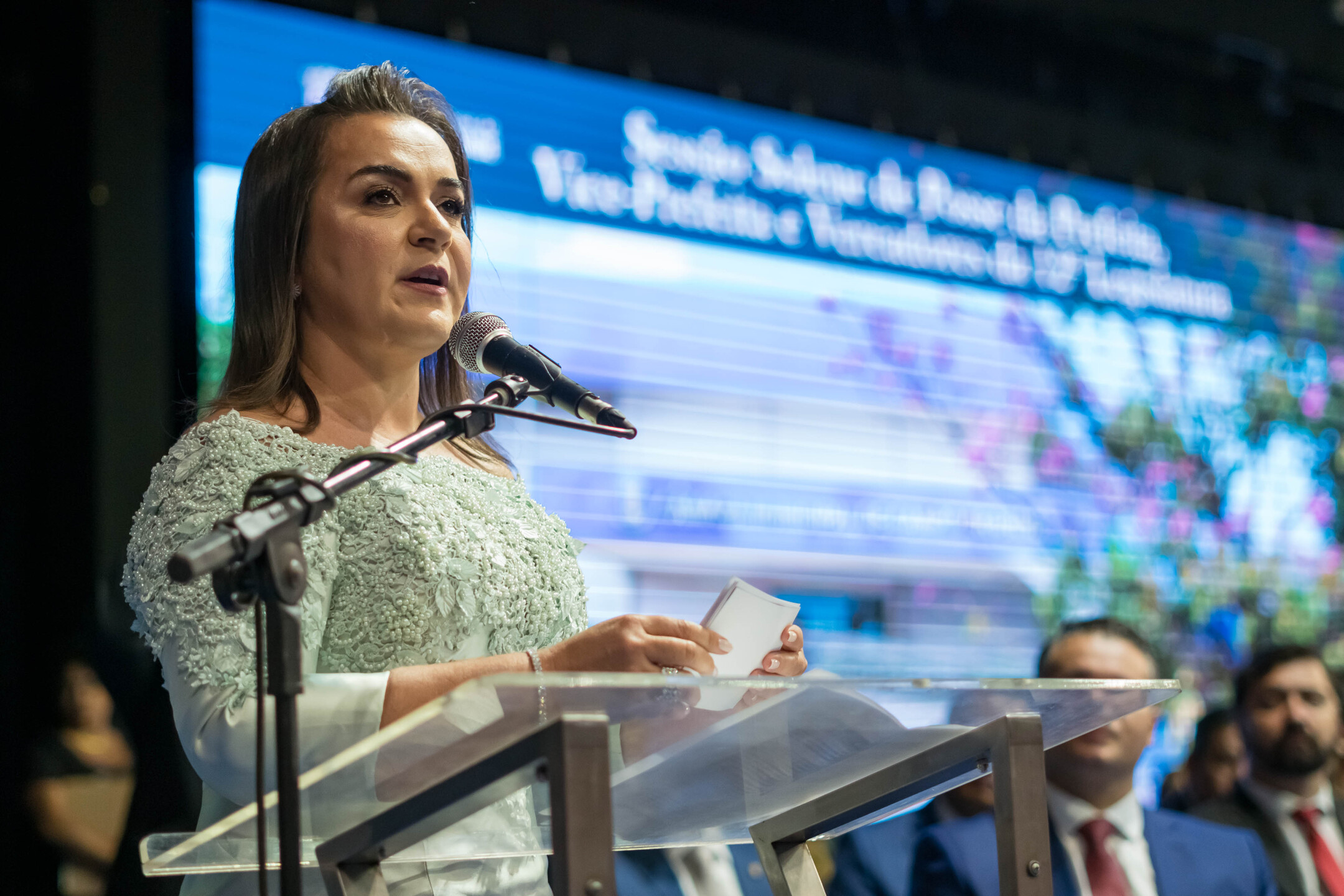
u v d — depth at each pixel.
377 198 1.64
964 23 4.68
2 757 3.04
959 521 4.38
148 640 1.41
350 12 3.59
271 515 1.13
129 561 1.44
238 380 1.63
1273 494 5.07
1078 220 4.86
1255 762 3.44
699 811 1.36
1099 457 4.71
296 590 1.12
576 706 1.00
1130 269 4.94
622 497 3.78
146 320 3.22
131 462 3.17
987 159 4.71
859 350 4.30
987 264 4.63
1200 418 4.97
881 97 4.52
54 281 3.20
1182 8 4.85
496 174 3.77
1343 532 5.17
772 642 1.34
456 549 1.53
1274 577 4.99
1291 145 5.32
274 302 1.63
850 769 1.33
